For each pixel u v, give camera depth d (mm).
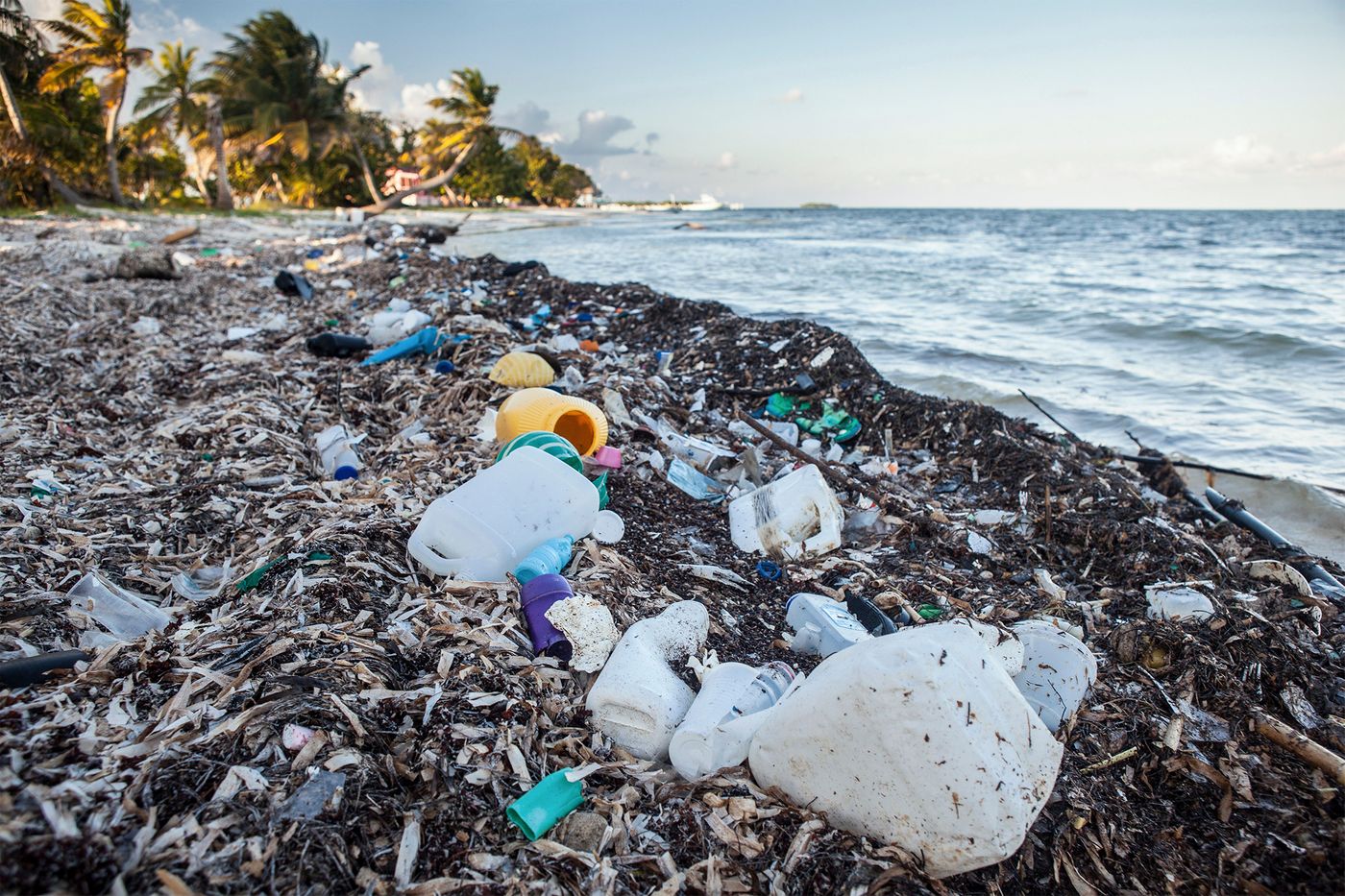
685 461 1647
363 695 723
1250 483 1927
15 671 721
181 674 737
